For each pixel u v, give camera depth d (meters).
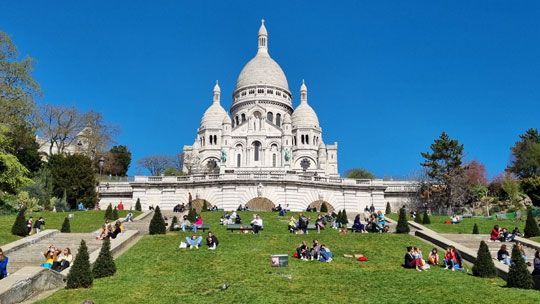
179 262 32.81
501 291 26.28
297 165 139.38
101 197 89.75
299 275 29.73
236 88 158.50
